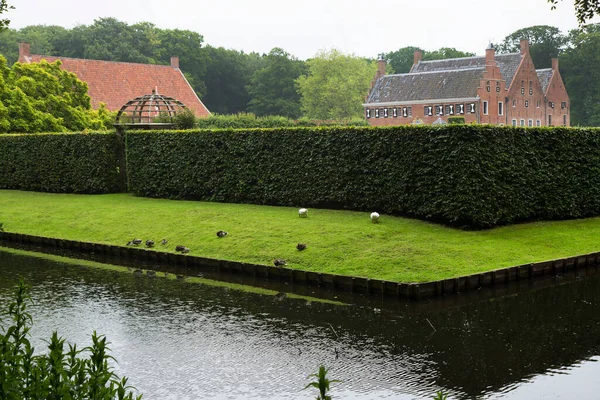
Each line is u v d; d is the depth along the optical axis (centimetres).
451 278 1477
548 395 920
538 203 2103
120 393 498
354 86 8775
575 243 1853
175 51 8888
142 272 1794
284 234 1897
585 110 9000
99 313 1380
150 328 1270
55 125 3803
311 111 8981
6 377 496
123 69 5791
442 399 474
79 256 2052
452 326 1256
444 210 1914
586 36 8738
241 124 4281
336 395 930
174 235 2062
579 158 2225
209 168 2580
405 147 2019
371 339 1184
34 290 1591
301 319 1321
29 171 3244
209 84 9838
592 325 1248
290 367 1049
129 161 2875
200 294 1538
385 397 922
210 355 1112
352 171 2172
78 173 3039
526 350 1109
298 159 2312
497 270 1541
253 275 1692
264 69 9662
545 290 1520
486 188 1898
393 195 2062
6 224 2505
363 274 1547
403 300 1441
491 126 1927
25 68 3925
